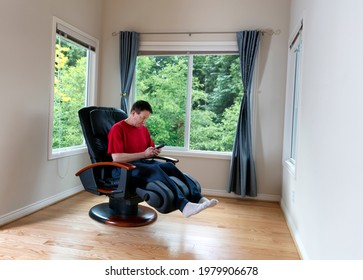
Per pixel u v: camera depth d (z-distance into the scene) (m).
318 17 1.82
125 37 3.43
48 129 2.70
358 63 1.14
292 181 2.45
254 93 3.25
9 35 2.19
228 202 3.15
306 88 2.08
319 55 1.75
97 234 2.14
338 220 1.31
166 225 2.38
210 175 3.42
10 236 2.04
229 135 3.42
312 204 1.76
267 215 2.76
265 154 3.26
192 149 3.52
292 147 2.98
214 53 3.36
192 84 3.47
